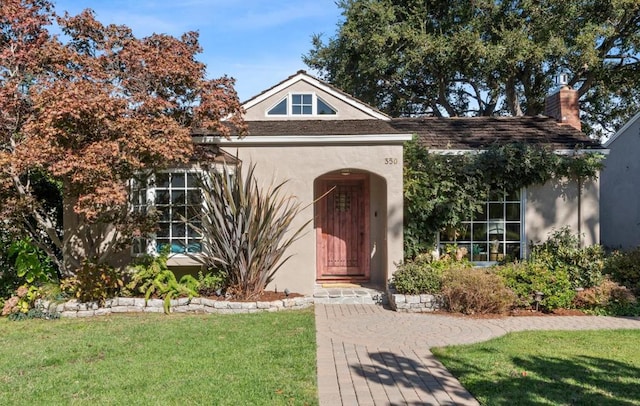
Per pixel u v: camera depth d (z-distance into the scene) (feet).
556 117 52.03
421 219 41.37
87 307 32.17
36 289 33.14
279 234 34.76
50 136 27.63
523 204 42.86
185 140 31.19
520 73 90.38
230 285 35.45
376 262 42.29
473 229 43.09
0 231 35.50
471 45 79.92
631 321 30.63
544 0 76.23
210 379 19.15
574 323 30.01
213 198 34.55
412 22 87.71
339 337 26.43
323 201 43.70
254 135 37.27
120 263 38.50
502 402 16.90
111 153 28.04
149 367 20.70
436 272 35.24
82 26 33.01
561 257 37.27
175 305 33.12
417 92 104.27
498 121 51.72
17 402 16.89
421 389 18.39
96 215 30.73
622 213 55.83
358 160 37.86
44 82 30.01
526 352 23.17
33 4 33.01
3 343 24.93
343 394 17.85
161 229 37.29
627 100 91.81
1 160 28.09
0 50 32.04
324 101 44.14
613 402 16.94
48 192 41.16
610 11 72.64
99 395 17.48
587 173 42.16
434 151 42.86
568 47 77.82
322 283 41.81
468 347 24.17
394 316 31.94
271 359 21.85
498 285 32.55
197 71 33.86
